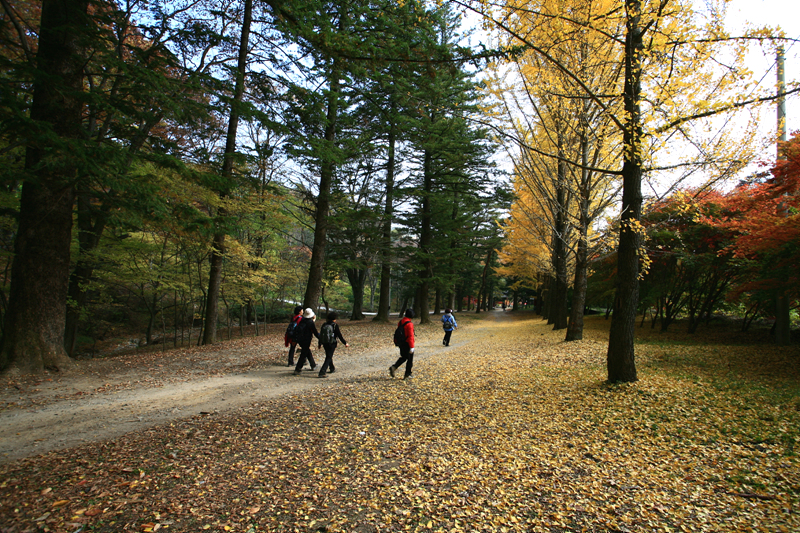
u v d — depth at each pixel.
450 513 2.83
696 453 3.84
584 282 12.60
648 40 5.99
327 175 14.91
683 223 12.15
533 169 11.12
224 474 3.43
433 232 22.94
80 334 16.66
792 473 3.29
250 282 15.52
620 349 6.39
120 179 5.94
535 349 11.45
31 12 9.27
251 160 10.21
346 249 19.31
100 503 2.91
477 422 4.90
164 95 6.73
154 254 12.53
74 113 7.20
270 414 5.26
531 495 3.10
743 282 10.84
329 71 11.04
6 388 6.18
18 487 3.15
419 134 18.08
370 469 3.55
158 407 5.66
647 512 2.85
